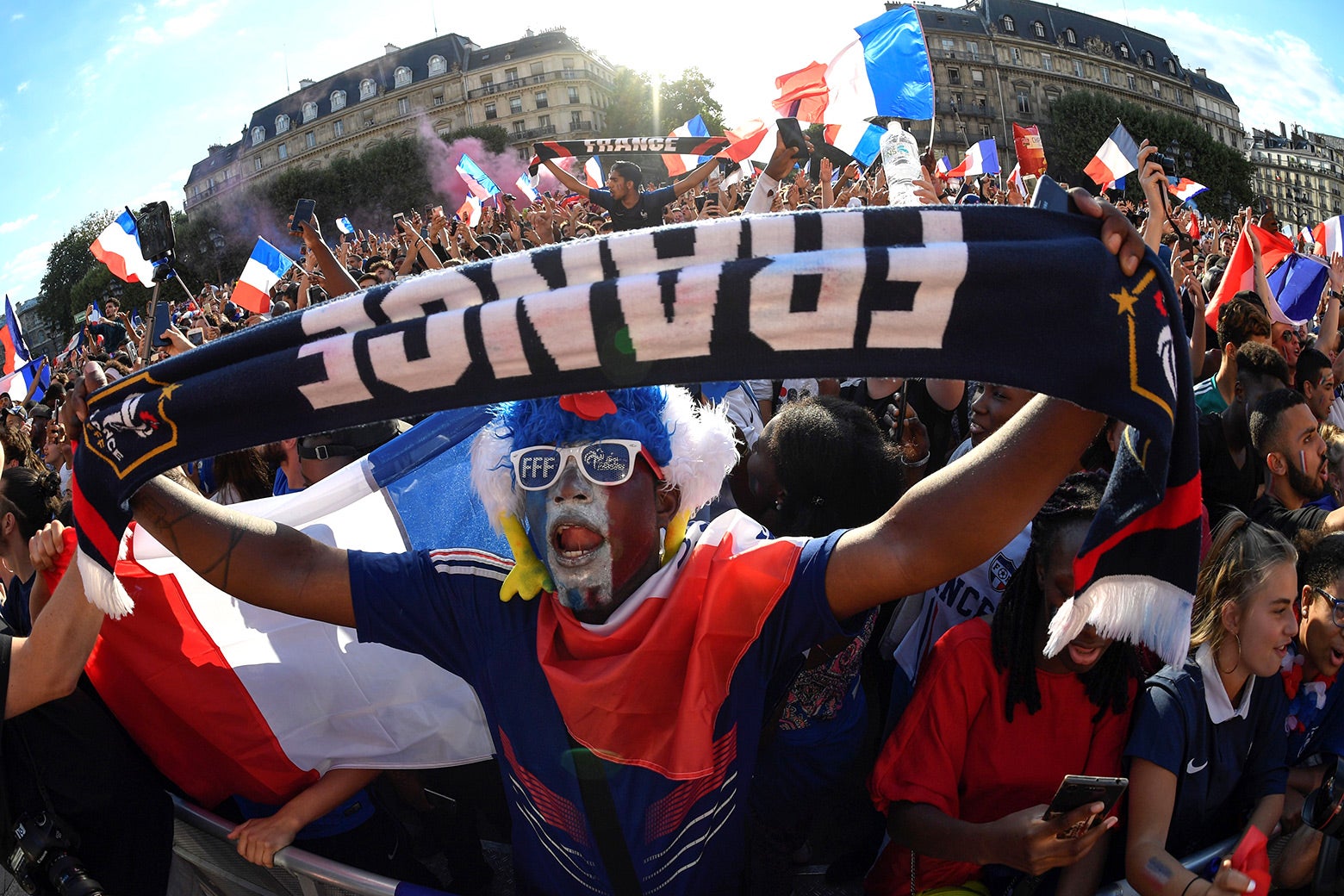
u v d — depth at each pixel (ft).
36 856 5.99
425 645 5.41
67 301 201.26
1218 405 11.60
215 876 6.97
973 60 287.69
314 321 4.63
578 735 4.84
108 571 5.14
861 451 7.02
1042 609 5.74
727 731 4.99
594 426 4.77
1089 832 5.12
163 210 16.42
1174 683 5.84
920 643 7.79
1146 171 10.48
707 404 6.39
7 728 6.01
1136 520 4.22
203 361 4.79
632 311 4.18
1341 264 22.09
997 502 4.42
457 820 7.73
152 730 6.84
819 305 4.09
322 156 309.22
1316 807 5.91
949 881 6.15
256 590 5.31
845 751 6.64
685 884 5.11
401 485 6.92
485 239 26.08
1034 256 3.99
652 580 4.93
